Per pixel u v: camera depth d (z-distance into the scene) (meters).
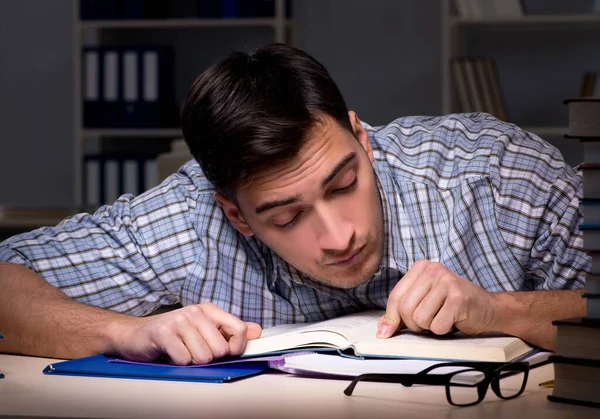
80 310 1.34
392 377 1.01
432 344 1.13
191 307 1.22
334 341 1.16
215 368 1.16
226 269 1.59
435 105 4.64
